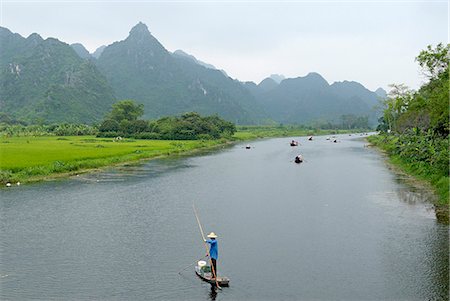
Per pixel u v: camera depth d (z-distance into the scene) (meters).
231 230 26.41
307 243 23.45
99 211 32.25
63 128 160.38
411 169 53.50
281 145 127.88
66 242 23.89
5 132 147.38
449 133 51.69
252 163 70.94
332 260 20.56
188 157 83.00
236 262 20.38
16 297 16.45
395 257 20.81
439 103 45.28
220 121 168.00
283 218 29.67
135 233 25.80
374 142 129.38
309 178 51.16
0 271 19.31
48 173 52.50
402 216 29.56
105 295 16.69
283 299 16.22
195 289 17.22
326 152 96.31
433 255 21.00
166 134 141.62
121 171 58.53
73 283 17.89
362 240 23.91
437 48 47.44
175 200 36.94
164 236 25.11
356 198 37.09
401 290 16.88
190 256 21.41
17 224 28.08
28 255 21.59
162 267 19.80
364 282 17.77
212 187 44.41
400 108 107.75
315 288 17.20
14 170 50.19
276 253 21.72
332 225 27.48
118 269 19.53
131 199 37.41
